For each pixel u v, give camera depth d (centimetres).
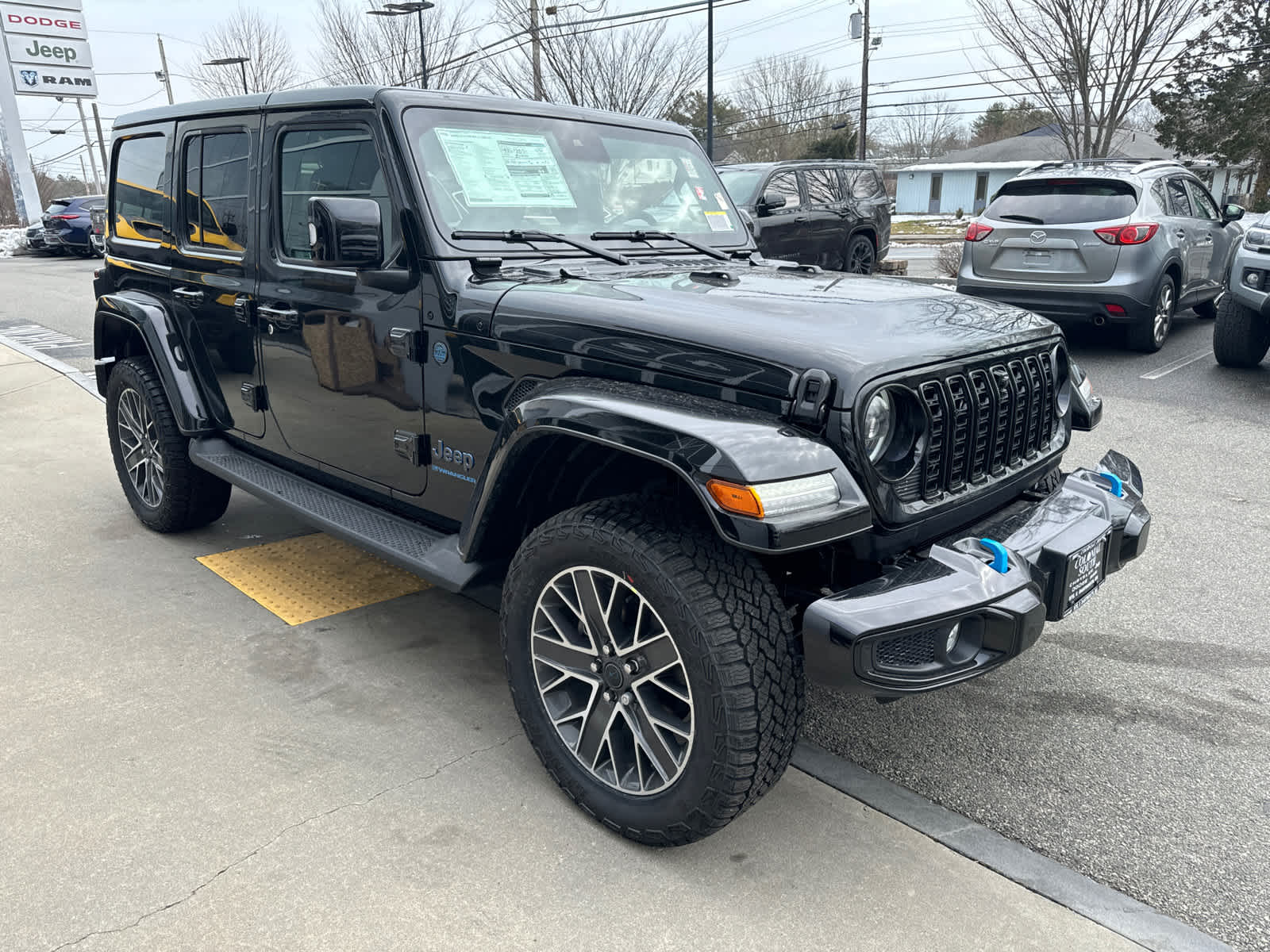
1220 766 274
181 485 414
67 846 231
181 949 201
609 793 236
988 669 219
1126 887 225
